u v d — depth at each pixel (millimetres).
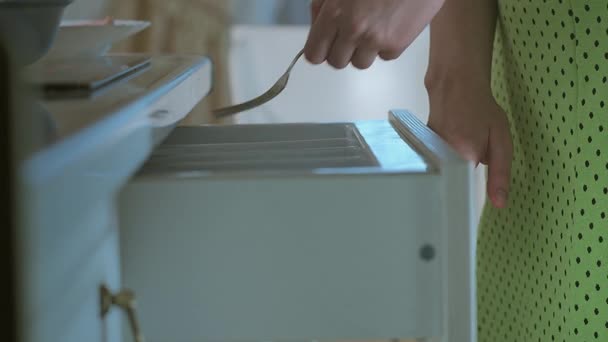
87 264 485
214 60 2223
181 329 611
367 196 595
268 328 609
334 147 781
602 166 853
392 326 610
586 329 887
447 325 605
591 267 875
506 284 1068
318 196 595
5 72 405
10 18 602
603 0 822
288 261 602
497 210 1086
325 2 799
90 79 634
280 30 2326
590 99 853
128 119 505
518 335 1039
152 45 2166
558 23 874
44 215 366
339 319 609
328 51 812
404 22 812
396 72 2420
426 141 698
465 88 996
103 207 532
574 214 889
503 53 1029
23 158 350
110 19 954
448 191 596
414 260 604
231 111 841
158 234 601
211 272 604
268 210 597
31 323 371
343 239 599
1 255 371
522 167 1007
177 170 679
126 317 606
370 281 604
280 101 2381
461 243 600
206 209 599
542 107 933
